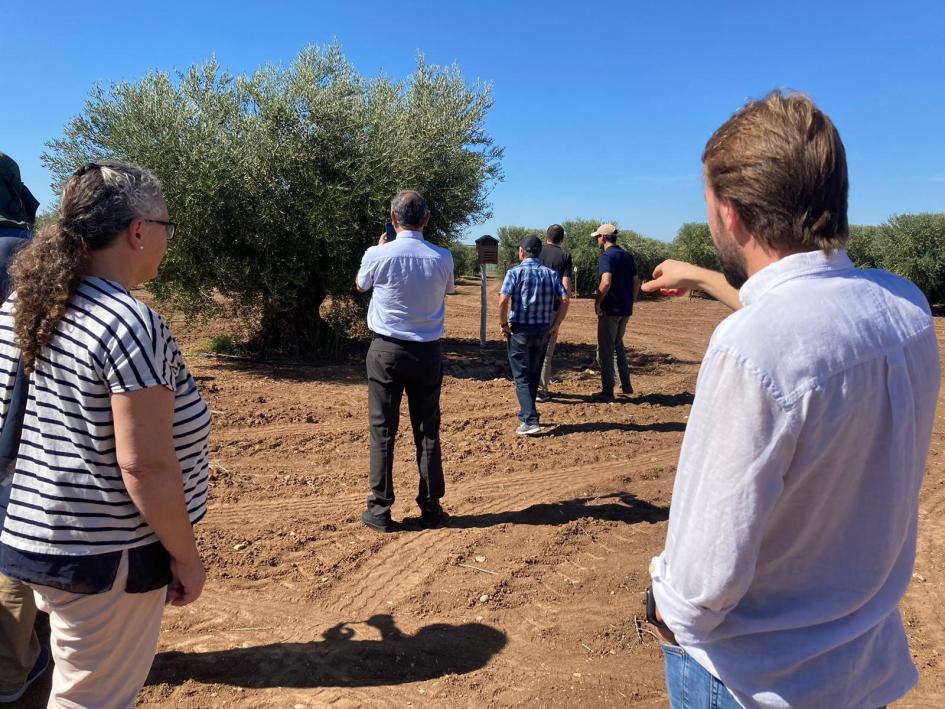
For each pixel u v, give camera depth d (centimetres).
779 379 115
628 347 1286
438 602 362
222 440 613
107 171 187
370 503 446
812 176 123
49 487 180
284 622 340
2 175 272
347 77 1048
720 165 134
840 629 127
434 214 1131
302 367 1006
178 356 193
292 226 955
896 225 2114
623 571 398
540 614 354
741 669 130
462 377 971
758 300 125
